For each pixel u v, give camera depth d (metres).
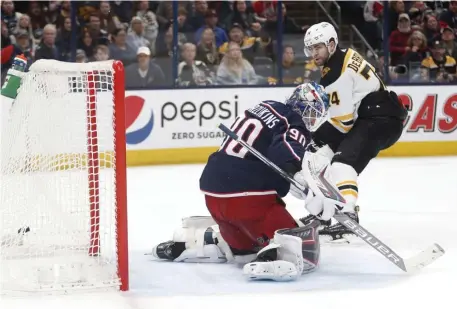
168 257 9.26
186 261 9.21
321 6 20.42
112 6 19.34
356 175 10.39
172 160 19.27
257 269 8.16
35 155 8.25
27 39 19.28
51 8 19.31
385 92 10.66
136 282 8.30
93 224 8.24
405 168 18.22
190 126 19.31
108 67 7.81
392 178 16.81
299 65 20.42
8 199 8.22
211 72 19.97
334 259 9.34
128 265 8.37
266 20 20.05
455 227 11.62
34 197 8.20
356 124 10.64
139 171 18.09
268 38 20.16
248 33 20.02
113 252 8.73
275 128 8.34
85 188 8.30
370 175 17.28
